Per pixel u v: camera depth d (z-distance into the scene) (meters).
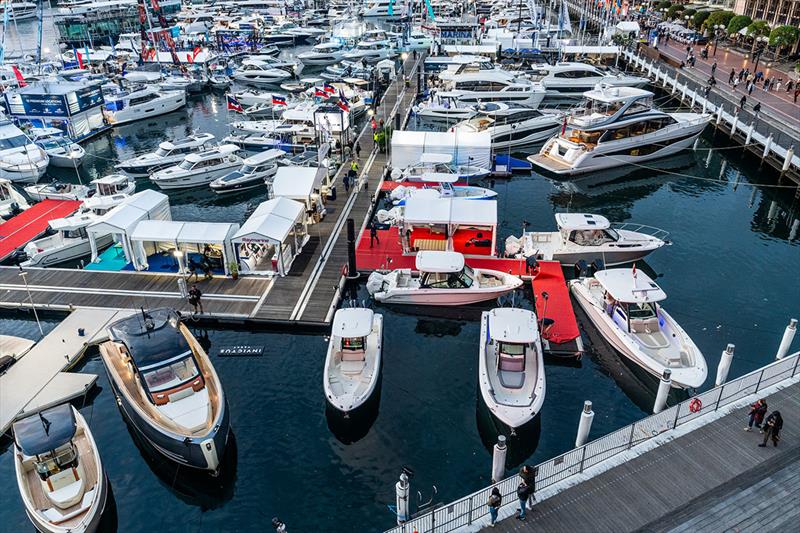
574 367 27.72
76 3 133.50
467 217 36.00
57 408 21.73
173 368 24.03
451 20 116.62
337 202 43.94
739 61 80.50
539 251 35.91
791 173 46.88
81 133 61.69
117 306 31.52
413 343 29.50
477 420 24.67
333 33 105.06
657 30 98.00
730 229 40.97
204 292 32.59
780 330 30.00
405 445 23.41
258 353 28.47
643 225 41.19
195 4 151.38
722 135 58.50
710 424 21.72
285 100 63.56
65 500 19.27
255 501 21.06
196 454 21.19
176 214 44.84
